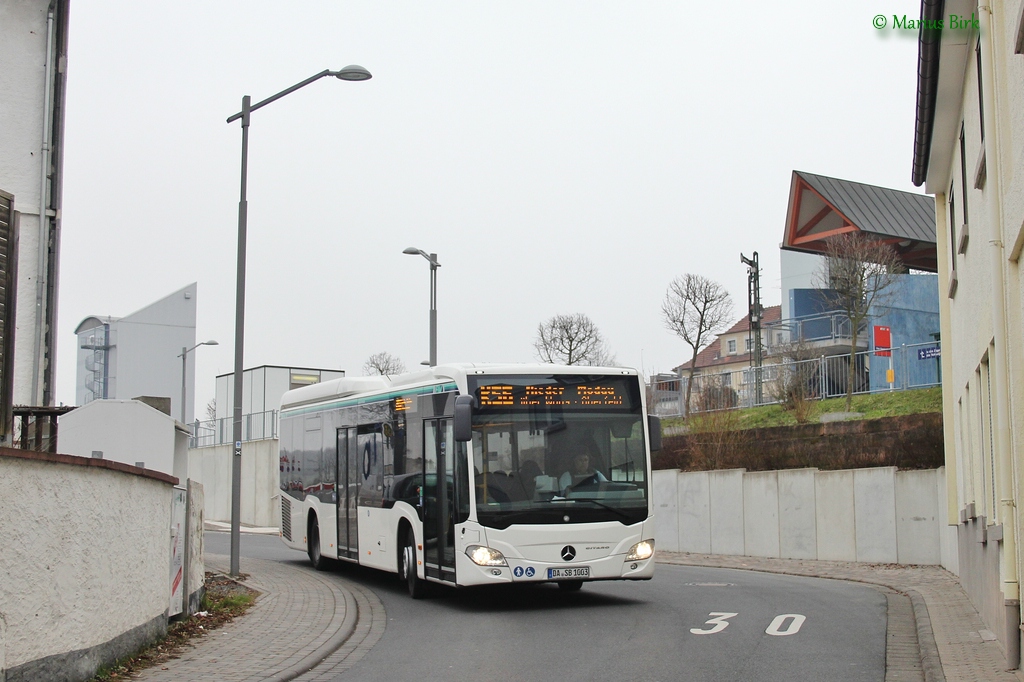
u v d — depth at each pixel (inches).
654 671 398.0
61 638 331.6
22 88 709.9
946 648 426.6
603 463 602.2
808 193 1974.7
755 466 1120.2
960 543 684.7
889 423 1069.8
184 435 607.2
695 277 2137.1
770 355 1907.0
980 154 431.5
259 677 382.3
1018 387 363.6
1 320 441.1
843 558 918.4
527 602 637.3
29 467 310.3
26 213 701.9
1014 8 336.8
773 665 407.5
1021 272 356.8
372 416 737.0
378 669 413.4
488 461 585.3
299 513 885.8
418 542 643.5
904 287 1711.4
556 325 2329.0
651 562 600.7
